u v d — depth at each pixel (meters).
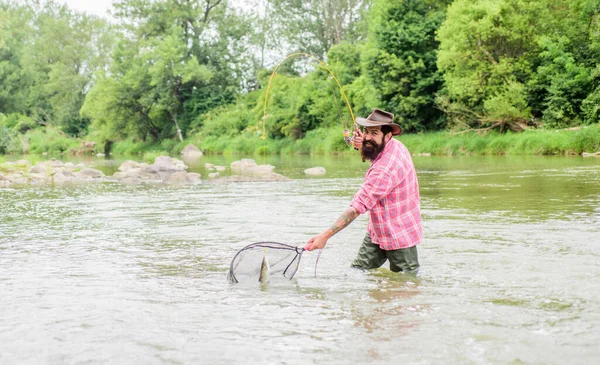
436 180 12.84
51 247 5.82
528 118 25.86
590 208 7.61
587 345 2.79
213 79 54.44
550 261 4.65
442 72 31.14
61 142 57.06
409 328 3.10
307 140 38.41
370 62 32.34
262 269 4.29
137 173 17.05
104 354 2.81
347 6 50.75
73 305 3.67
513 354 2.69
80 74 66.81
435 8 33.34
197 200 10.22
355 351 2.77
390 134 4.58
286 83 45.88
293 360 2.67
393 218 4.48
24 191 12.77
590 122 23.25
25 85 67.44
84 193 12.06
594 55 24.67
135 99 52.91
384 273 4.48
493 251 5.10
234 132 47.06
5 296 3.91
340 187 12.16
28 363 2.72
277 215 7.89
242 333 3.07
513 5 26.05
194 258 5.16
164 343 2.94
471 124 29.33
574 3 25.64
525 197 9.04
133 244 5.93
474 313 3.34
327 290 3.97
